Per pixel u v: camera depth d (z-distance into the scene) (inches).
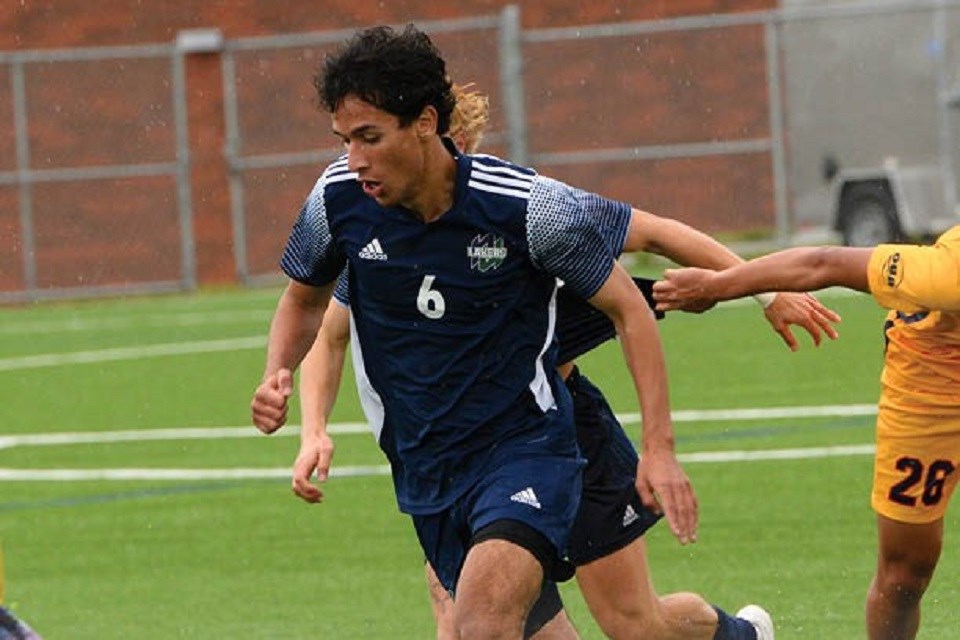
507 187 706.8
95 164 3444.9
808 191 3223.4
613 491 819.4
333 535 1311.5
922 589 860.6
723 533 1250.6
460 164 709.3
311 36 3198.8
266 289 3284.9
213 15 3503.9
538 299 728.3
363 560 1231.5
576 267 714.8
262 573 1205.7
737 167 3299.7
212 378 2193.7
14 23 3503.9
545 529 706.8
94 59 3398.1
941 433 817.5
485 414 728.3
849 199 3122.5
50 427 1879.9
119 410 1972.2
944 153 3048.7
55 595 1167.0
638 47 3403.1
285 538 1309.1
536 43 3432.6
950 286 724.7
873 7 2923.2
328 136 3410.4
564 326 815.7
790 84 3228.3
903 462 828.0
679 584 1117.7
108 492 1515.7
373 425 754.8
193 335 2640.3
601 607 832.3
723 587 1105.4
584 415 821.9
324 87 698.2
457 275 714.2
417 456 741.9
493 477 722.2
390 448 754.2
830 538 1223.5
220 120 3316.9
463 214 706.8
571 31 3090.6
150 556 1273.4
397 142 692.7
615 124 3412.9
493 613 690.2
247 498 1457.9
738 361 2086.6
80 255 3398.1
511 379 728.3
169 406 1985.7
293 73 3412.9
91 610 1122.0
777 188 3142.2
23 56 3166.8
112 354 2468.0
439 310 719.7
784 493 1368.1
